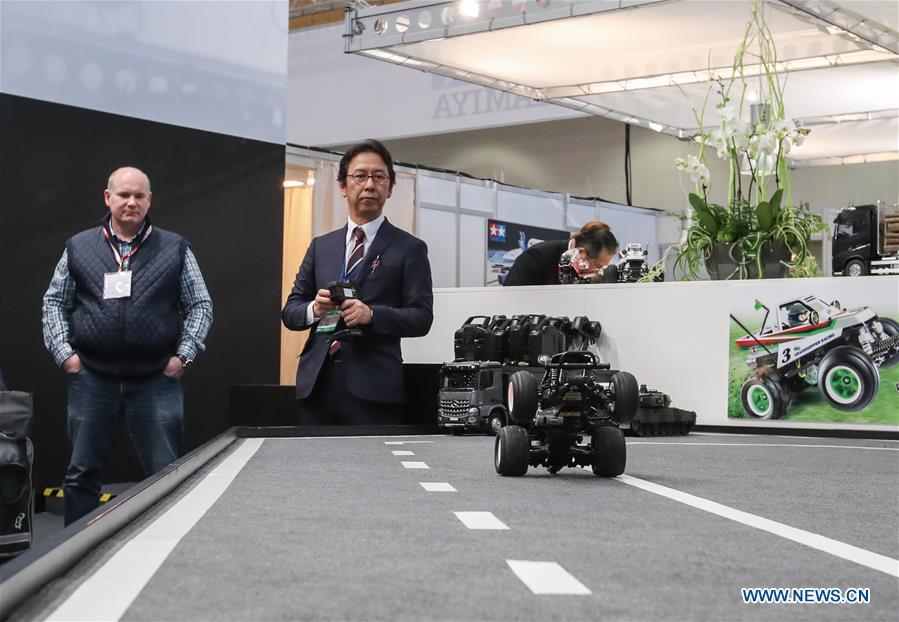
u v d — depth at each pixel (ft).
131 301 16.11
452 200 50.34
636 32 36.42
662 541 7.84
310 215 42.50
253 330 31.86
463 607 5.43
